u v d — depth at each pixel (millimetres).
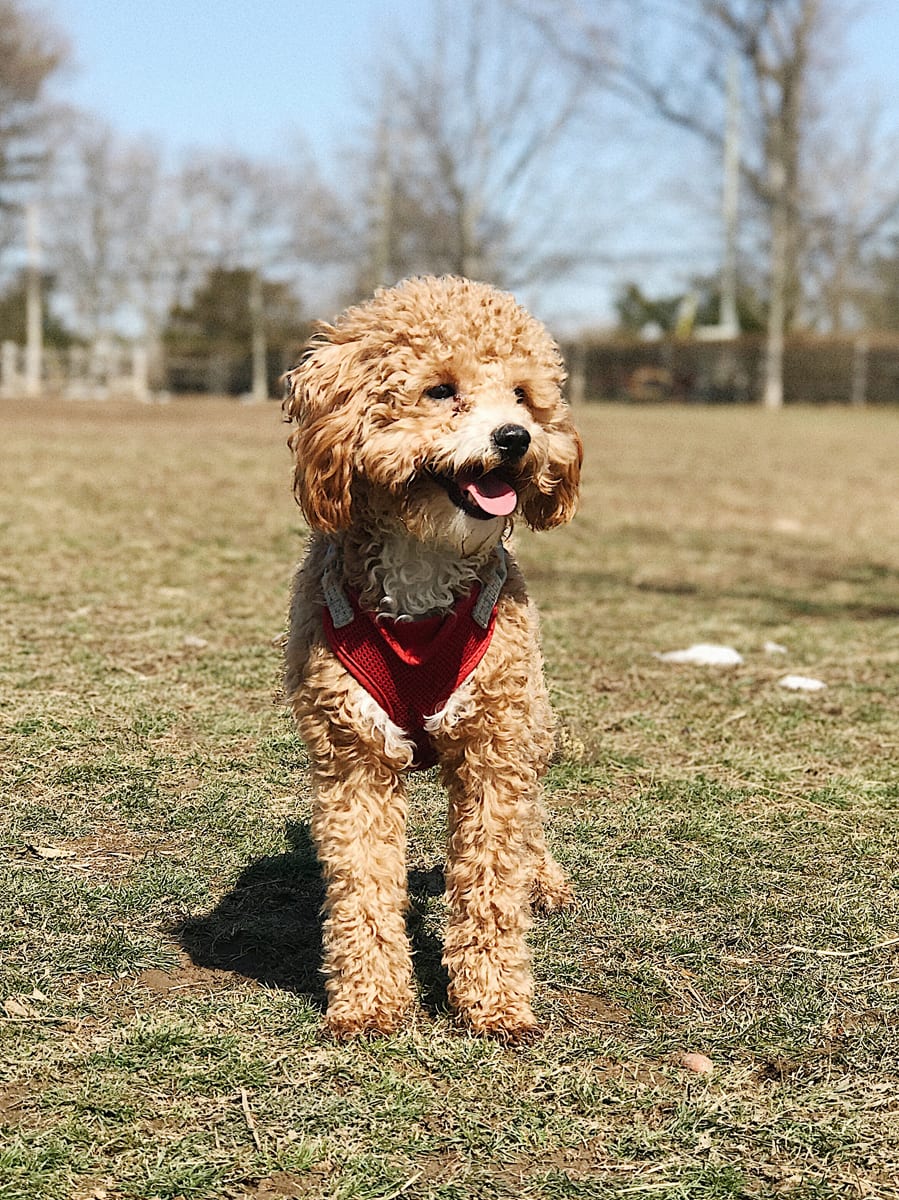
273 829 1318
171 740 1541
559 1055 965
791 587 2730
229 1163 841
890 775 1523
